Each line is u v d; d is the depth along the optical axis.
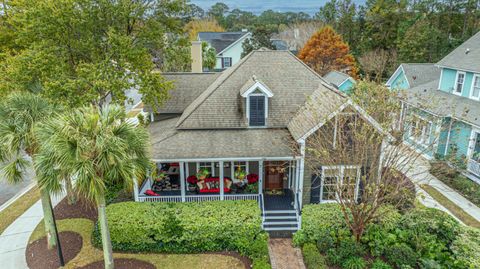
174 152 16.56
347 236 14.35
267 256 13.76
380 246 13.74
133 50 19.56
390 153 14.74
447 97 24.66
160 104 20.36
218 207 15.74
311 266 13.02
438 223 14.41
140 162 11.62
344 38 57.91
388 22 51.09
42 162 10.41
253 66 20.56
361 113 14.52
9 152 12.03
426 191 19.22
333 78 38.16
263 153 16.45
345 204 14.28
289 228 15.77
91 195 10.35
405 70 33.53
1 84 18.84
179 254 14.39
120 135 10.97
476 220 16.53
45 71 18.36
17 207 18.52
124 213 15.17
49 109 12.97
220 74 24.22
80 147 9.88
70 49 19.88
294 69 20.61
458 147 20.80
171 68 40.00
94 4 19.23
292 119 18.25
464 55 24.75
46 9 18.19
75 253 14.17
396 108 15.70
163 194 18.23
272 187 19.20
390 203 15.40
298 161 16.25
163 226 14.16
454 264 12.75
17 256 14.30
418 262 13.09
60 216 17.06
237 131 18.22
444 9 49.41
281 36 75.56
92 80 18.55
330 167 14.09
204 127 18.27
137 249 14.48
